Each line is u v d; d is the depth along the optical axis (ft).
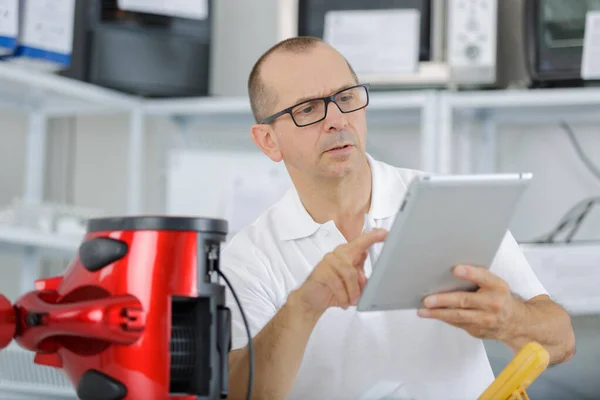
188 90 10.85
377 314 6.41
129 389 3.76
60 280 4.09
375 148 11.46
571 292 8.76
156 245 3.83
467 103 9.85
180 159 11.27
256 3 12.12
